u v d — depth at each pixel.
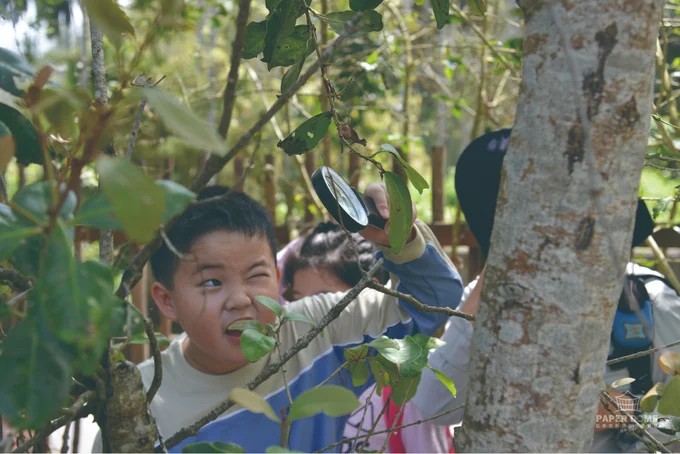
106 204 0.54
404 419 1.71
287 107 3.18
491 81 4.25
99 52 0.78
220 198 0.71
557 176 0.65
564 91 0.64
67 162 0.60
